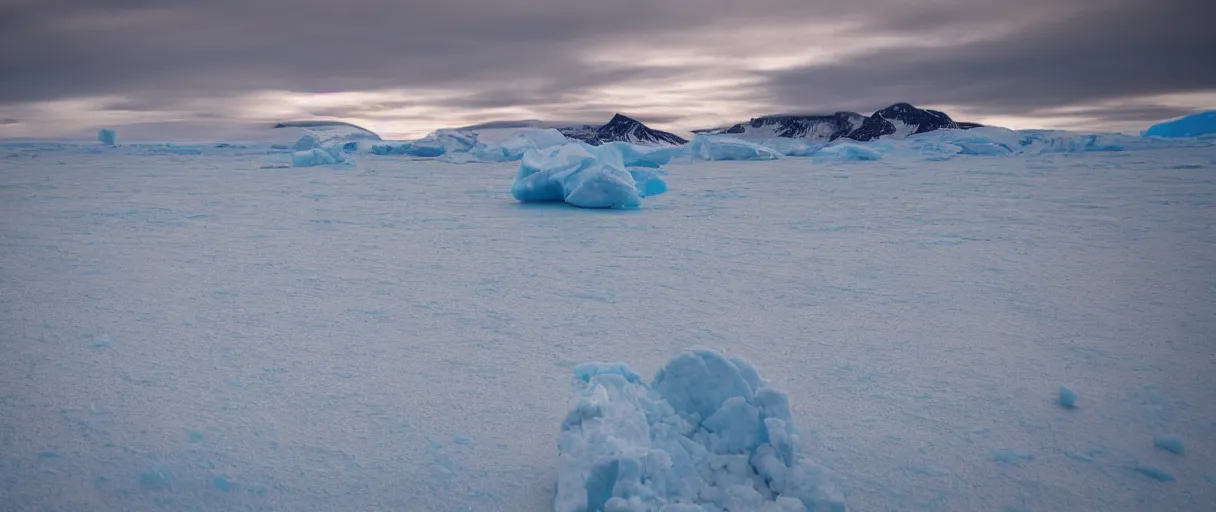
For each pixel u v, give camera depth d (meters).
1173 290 4.02
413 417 2.25
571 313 3.63
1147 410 2.25
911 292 4.08
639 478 1.64
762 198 11.09
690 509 1.60
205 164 25.84
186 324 3.40
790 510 1.63
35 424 2.18
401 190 13.23
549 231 7.10
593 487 1.65
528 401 2.39
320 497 1.77
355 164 23.67
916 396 2.40
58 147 39.22
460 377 2.63
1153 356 2.80
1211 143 29.92
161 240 6.46
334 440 2.08
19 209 9.27
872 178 16.38
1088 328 3.23
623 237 6.64
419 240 6.46
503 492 1.79
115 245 6.12
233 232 7.05
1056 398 2.37
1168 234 6.32
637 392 1.99
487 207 9.74
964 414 2.24
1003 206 9.12
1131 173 15.55
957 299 3.88
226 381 2.58
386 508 1.72
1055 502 1.73
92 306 3.78
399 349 2.98
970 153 30.47
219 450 2.01
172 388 2.50
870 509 1.71
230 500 1.75
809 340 3.09
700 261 5.25
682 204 10.12
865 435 2.10
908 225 7.33
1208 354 2.81
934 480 1.84
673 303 3.86
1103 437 2.07
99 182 15.18
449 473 1.89
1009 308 3.65
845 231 6.93
